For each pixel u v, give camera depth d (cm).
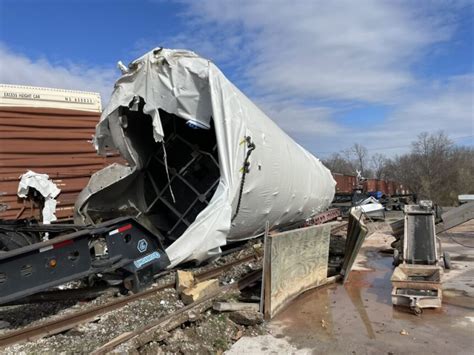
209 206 746
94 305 645
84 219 973
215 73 800
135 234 669
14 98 1173
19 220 704
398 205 3359
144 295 663
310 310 707
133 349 481
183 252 712
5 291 488
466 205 1030
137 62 844
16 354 473
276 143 990
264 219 1000
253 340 573
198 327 568
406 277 779
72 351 480
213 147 922
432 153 7194
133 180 976
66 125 1190
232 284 744
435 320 663
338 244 1331
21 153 1118
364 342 572
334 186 1797
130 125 895
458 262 1128
